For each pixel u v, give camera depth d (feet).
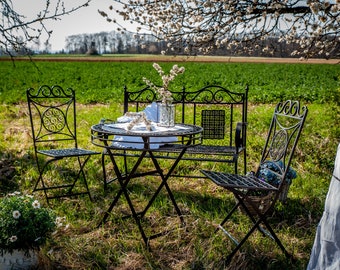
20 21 15.14
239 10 17.02
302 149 21.21
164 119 12.99
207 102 18.34
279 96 50.49
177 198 15.51
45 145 23.93
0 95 53.36
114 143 13.87
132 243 11.89
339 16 14.79
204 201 15.44
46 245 11.29
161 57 176.96
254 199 13.26
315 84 67.51
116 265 10.89
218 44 17.95
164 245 11.71
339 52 17.40
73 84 71.05
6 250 10.06
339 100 22.22
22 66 123.03
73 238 12.07
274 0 16.14
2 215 10.31
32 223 10.25
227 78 79.97
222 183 11.08
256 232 12.56
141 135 11.21
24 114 35.70
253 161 20.13
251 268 10.68
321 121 27.96
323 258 8.94
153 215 13.80
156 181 17.54
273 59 155.84
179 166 19.49
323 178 18.01
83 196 15.85
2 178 17.63
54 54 205.98
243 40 18.06
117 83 74.54
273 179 13.85
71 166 19.39
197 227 12.51
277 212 14.05
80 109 41.01
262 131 26.84
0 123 31.65
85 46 204.33
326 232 8.86
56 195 16.06
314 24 14.85
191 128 12.98
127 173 17.38
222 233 12.37
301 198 15.56
